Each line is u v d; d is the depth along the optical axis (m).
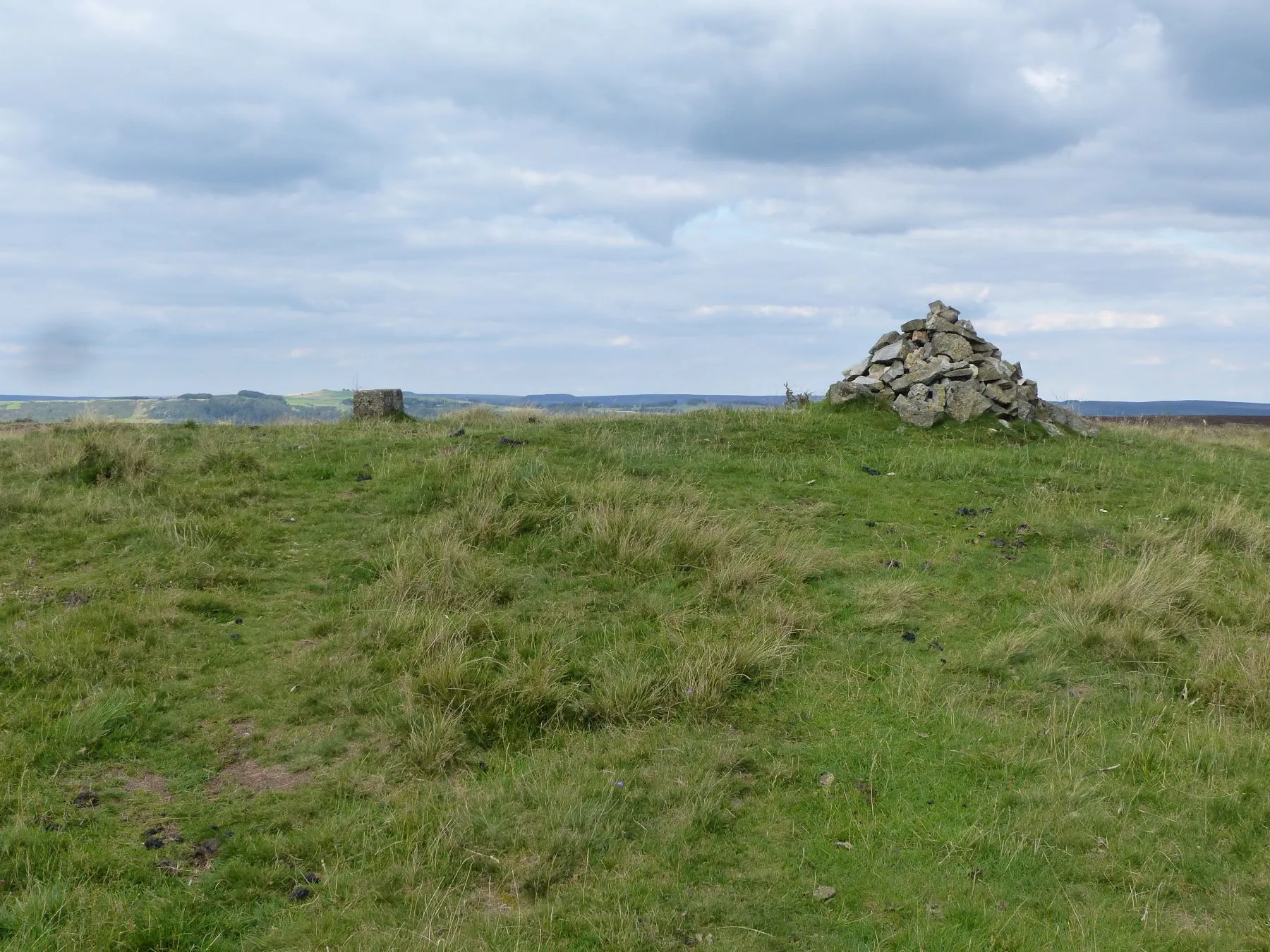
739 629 7.29
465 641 6.86
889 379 15.00
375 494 10.22
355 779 5.37
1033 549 9.38
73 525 8.98
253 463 11.02
